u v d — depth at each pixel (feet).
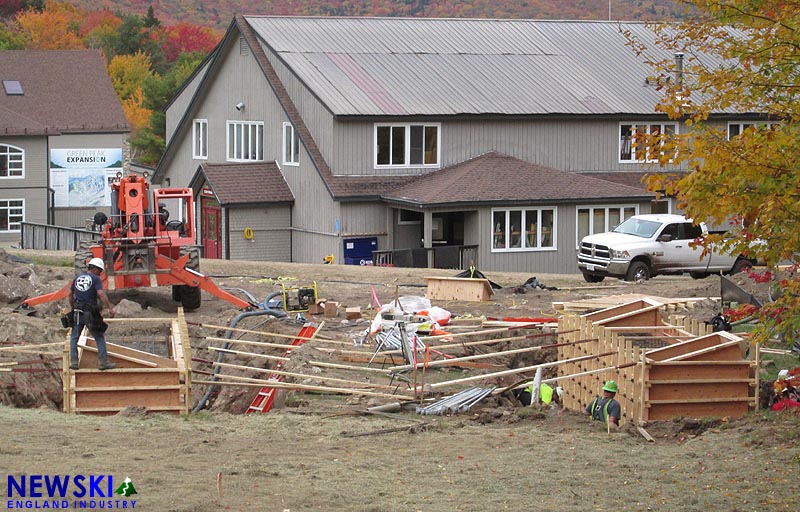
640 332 63.26
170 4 428.56
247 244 143.02
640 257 107.55
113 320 66.69
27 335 66.95
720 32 42.24
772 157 36.78
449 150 140.15
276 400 60.23
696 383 53.36
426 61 149.18
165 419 51.08
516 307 83.71
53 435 44.91
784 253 37.99
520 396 60.29
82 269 77.20
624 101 148.25
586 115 144.05
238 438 47.60
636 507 37.60
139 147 276.41
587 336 59.36
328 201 136.15
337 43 150.10
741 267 110.01
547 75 151.53
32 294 81.71
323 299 87.81
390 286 95.76
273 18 153.38
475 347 67.77
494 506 37.17
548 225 134.72
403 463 43.45
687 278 101.45
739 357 54.08
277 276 103.40
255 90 151.53
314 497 36.94
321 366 62.49
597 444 48.06
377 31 155.02
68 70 211.82
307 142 138.10
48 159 191.11
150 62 342.64
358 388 58.85
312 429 50.11
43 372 60.90
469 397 57.21
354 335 72.08
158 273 79.30
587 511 37.01
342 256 134.92
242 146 156.46
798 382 46.06
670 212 140.67
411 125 137.80
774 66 39.68
